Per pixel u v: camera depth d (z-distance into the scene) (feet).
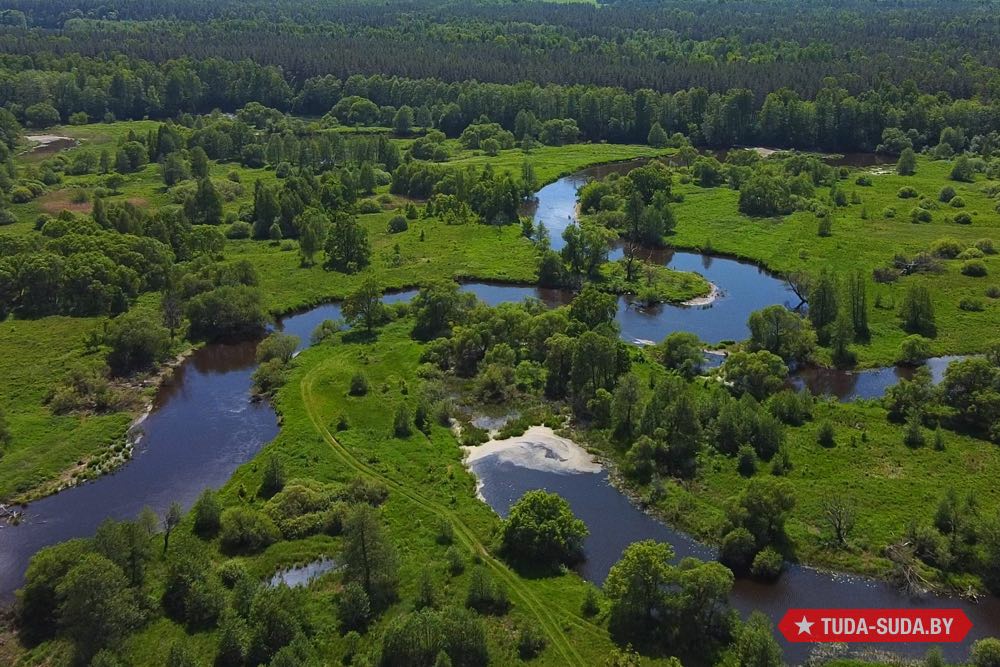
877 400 360.48
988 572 250.98
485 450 331.98
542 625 231.30
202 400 383.45
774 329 413.59
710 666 216.95
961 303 465.06
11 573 262.88
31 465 321.32
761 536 265.34
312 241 556.92
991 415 327.26
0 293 461.78
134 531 244.22
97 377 386.11
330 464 317.42
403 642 213.05
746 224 630.74
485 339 415.03
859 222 625.41
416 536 273.33
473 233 622.95
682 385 340.39
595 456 326.85
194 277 477.77
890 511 280.31
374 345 428.97
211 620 233.96
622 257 580.71
